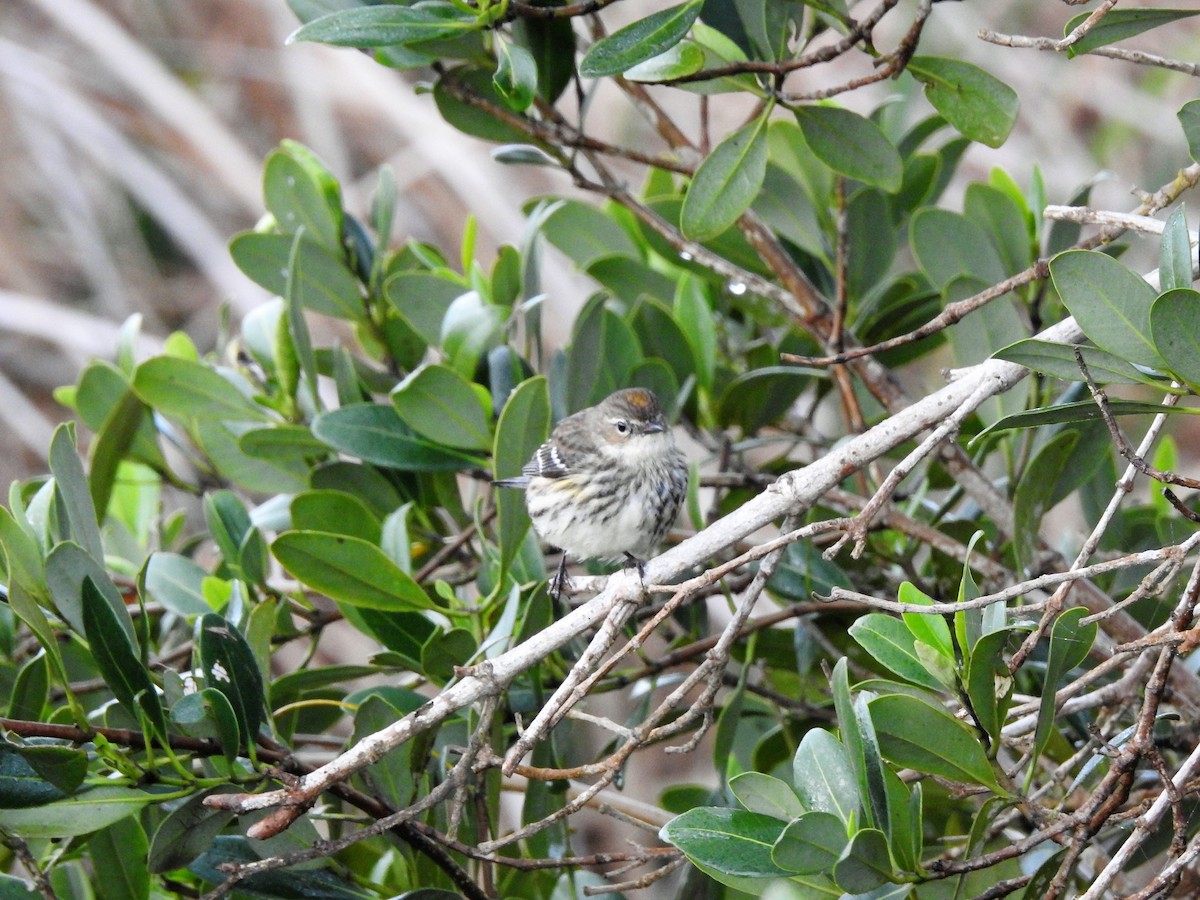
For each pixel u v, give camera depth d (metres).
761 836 6.62
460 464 9.87
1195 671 9.52
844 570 10.64
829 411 15.66
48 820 7.05
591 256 12.23
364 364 11.44
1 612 8.89
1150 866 10.66
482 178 22.27
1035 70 19.11
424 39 8.20
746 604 7.66
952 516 11.05
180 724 7.46
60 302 23.52
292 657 18.50
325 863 8.28
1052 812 7.04
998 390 7.73
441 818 8.46
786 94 8.33
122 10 24.98
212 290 23.91
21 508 7.75
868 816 6.32
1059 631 6.72
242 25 24.88
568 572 11.17
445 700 7.39
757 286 10.30
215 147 23.70
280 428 10.08
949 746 6.90
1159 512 10.46
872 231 10.92
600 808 8.43
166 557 10.35
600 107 21.62
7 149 23.61
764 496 8.21
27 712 7.91
